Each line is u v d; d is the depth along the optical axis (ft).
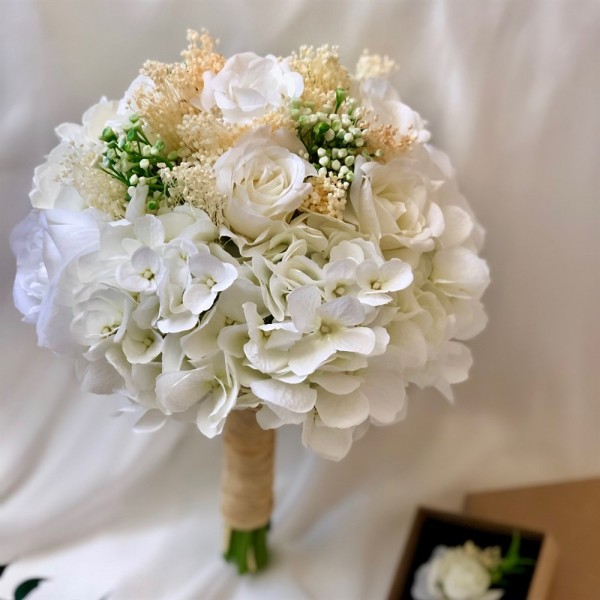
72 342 1.25
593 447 2.14
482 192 1.91
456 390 2.17
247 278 1.19
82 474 2.06
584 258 1.95
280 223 1.20
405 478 2.18
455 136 1.85
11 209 1.83
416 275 1.34
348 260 1.15
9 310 1.91
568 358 2.07
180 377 1.17
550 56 1.76
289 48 1.77
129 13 1.69
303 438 1.22
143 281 1.16
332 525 2.11
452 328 1.35
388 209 1.28
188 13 1.71
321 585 1.97
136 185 1.24
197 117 1.24
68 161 1.28
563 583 1.80
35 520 1.99
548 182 1.89
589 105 1.80
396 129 1.30
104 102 1.43
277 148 1.22
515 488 2.09
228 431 1.65
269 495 1.81
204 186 1.16
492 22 1.74
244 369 1.20
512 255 1.98
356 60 1.79
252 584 1.95
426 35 1.77
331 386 1.19
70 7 1.67
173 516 2.11
